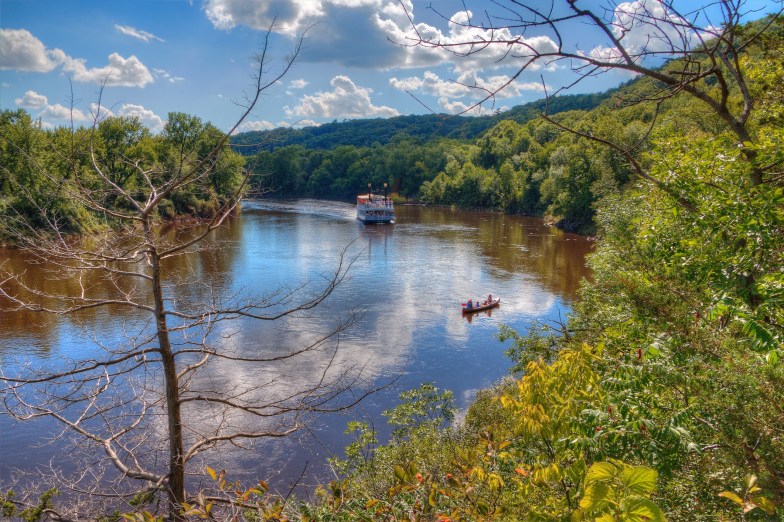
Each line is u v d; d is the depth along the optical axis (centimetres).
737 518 402
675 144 779
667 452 412
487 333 2577
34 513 546
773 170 630
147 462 1030
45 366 1881
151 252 638
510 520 446
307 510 506
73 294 2711
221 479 556
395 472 453
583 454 463
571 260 4356
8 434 1488
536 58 319
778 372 411
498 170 10631
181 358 1909
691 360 461
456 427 1423
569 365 470
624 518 257
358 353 2270
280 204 10038
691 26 349
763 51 859
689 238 693
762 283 487
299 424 740
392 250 4847
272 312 2727
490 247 5050
